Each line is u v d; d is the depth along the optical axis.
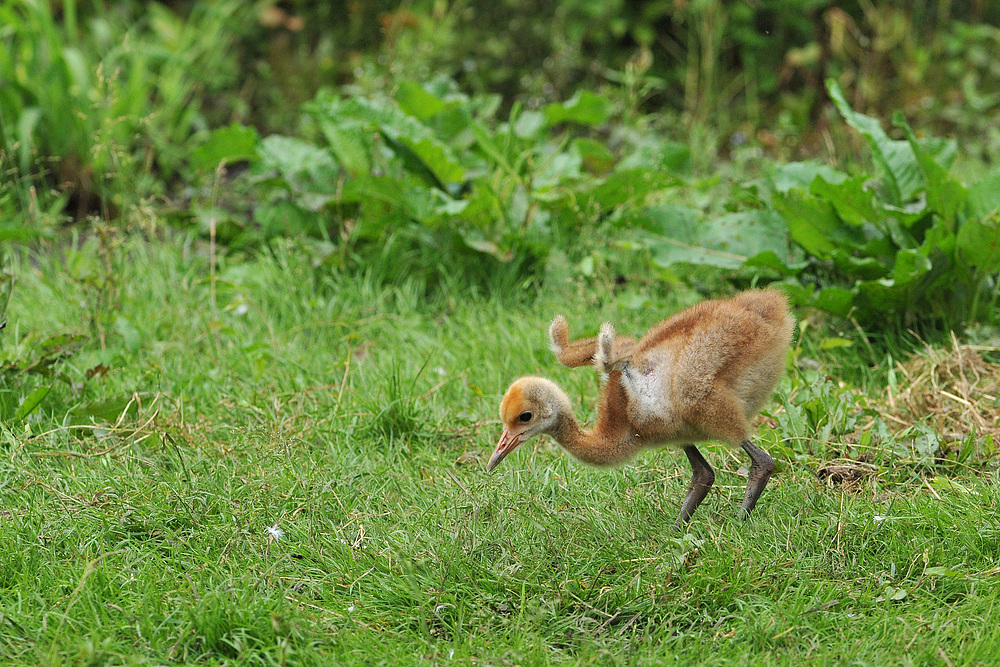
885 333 10.74
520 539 7.59
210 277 11.69
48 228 13.52
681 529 7.66
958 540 7.38
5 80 15.71
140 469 8.66
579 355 7.91
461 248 12.60
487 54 19.84
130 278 12.18
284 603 6.94
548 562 7.34
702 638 6.60
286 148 13.55
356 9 20.50
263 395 9.97
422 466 8.80
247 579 7.07
